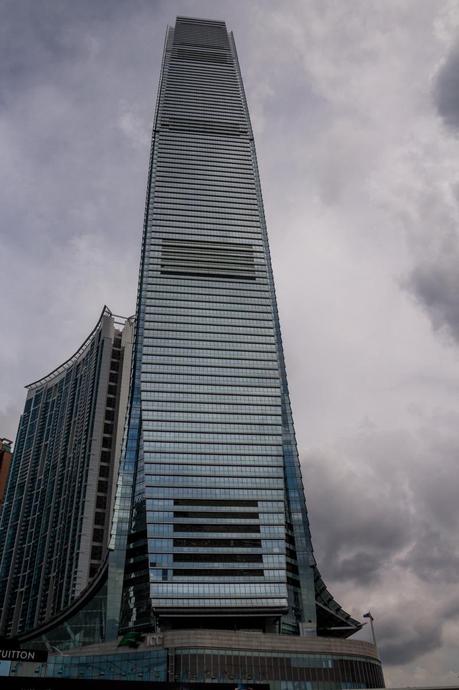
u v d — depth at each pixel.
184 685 101.75
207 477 172.38
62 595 197.75
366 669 133.12
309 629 156.62
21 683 90.69
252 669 125.50
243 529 165.25
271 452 179.38
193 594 152.50
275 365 193.75
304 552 170.62
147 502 166.12
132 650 128.75
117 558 164.50
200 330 196.50
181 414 181.38
